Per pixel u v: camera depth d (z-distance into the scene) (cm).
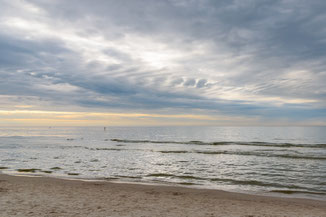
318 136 8069
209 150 3419
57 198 867
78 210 704
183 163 2219
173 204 859
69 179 1400
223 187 1312
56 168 1880
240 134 10131
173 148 3750
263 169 1908
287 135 8956
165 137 7762
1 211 658
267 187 1326
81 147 3856
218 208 826
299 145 4128
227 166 2048
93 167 1956
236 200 989
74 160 2353
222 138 7106
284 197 1090
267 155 2797
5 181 1234
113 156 2702
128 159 2464
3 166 1959
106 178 1507
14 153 2941
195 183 1407
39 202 788
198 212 755
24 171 1720
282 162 2273
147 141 5444
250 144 4438
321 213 793
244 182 1450
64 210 696
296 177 1602
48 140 5994
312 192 1205
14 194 909
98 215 656
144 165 2091
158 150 3384
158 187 1228
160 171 1809
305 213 787
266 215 746
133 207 779
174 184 1356
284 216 741
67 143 4888
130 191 1098
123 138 7156
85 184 1236
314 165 2102
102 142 5197
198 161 2350
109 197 931
